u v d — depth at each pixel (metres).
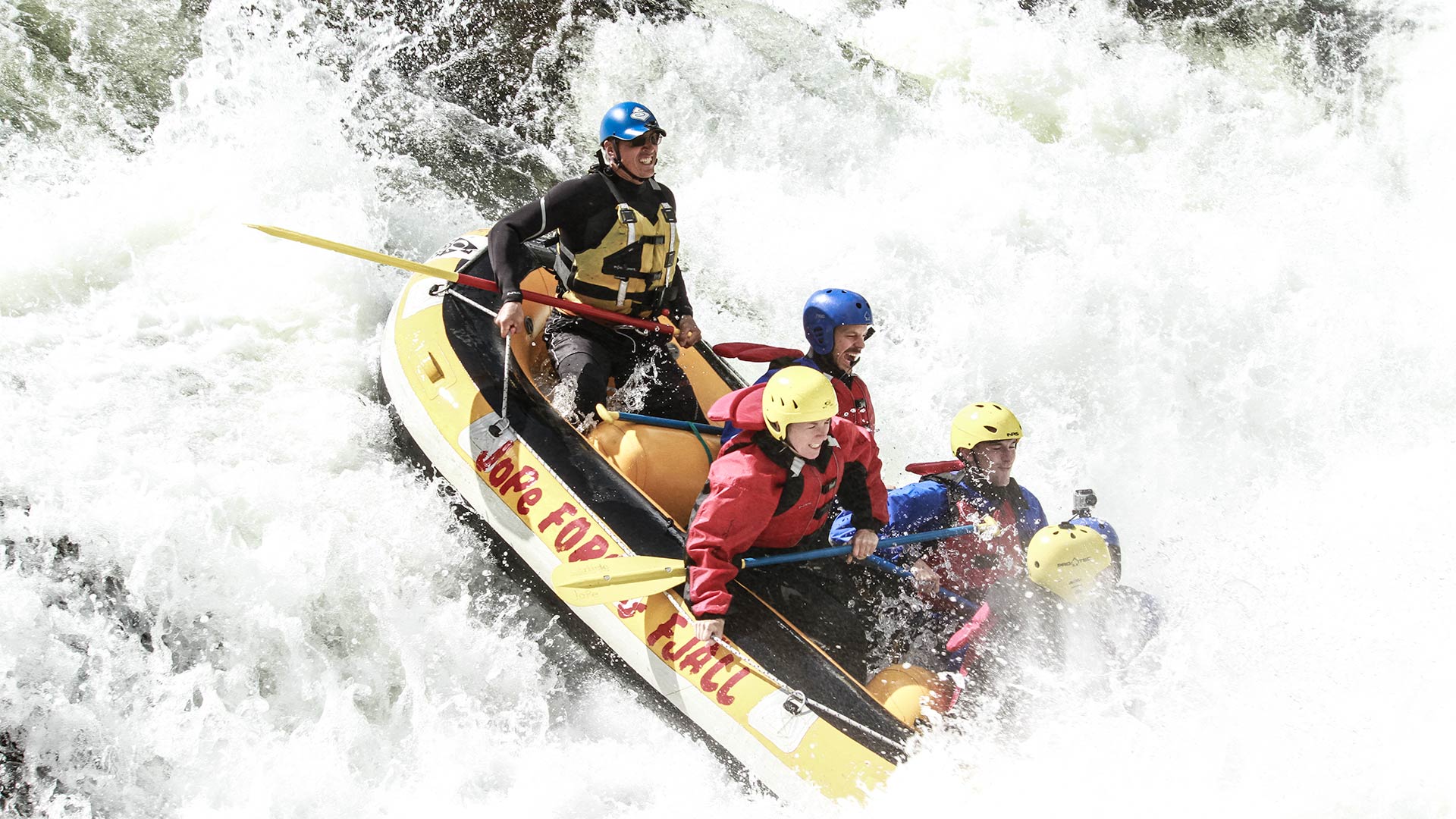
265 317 17.81
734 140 26.56
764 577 14.15
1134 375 23.11
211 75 22.33
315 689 13.46
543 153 25.06
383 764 13.09
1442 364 24.70
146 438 15.01
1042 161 28.31
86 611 13.16
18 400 15.01
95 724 12.42
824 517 14.38
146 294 17.55
